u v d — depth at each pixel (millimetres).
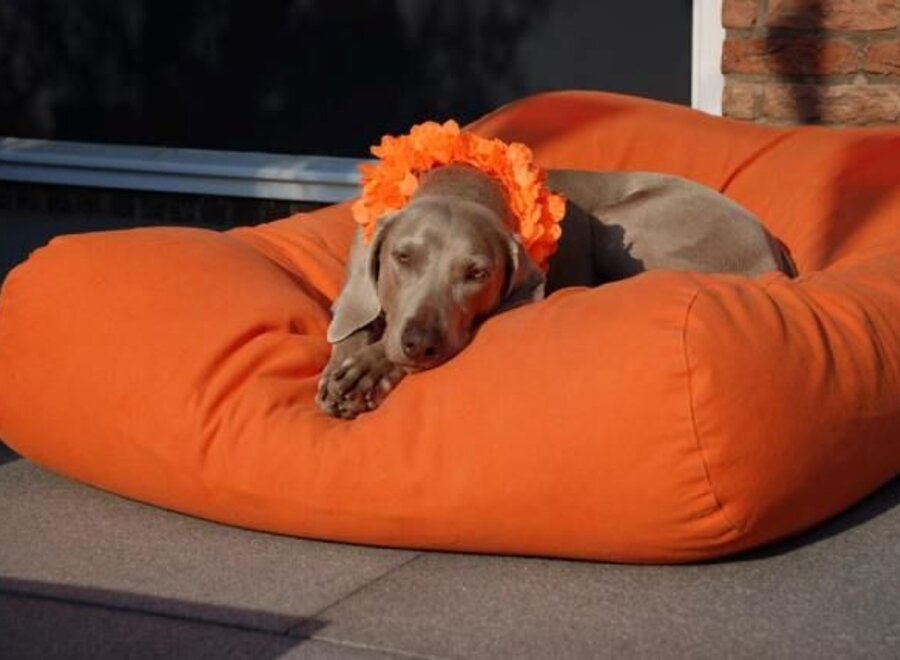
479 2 8109
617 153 6090
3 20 9102
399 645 3727
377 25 8320
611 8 7805
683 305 3951
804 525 4152
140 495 4469
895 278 4711
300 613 3898
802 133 6051
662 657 3652
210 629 3832
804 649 3682
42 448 4605
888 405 4281
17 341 4605
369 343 4641
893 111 7027
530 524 4012
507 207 4934
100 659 3699
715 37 7387
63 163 8664
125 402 4387
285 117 8578
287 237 5418
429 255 4477
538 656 3666
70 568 4180
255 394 4312
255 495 4227
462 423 4051
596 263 5594
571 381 3961
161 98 8812
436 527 4078
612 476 3912
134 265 4633
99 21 8883
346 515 4148
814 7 7059
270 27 8523
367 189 4938
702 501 3898
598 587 4012
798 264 5641
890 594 3955
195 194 8461
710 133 6105
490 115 6398
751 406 3895
